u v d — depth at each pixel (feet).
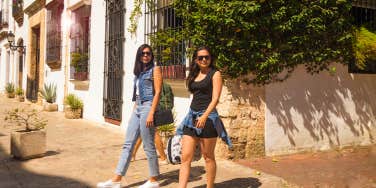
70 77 46.06
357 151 25.11
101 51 37.55
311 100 24.48
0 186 16.49
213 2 20.51
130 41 31.99
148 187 15.90
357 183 17.98
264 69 21.76
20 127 33.53
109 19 35.86
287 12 21.34
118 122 33.86
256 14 20.67
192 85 14.43
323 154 24.07
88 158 22.12
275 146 23.11
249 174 18.98
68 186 16.66
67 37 47.09
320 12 22.26
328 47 23.58
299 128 23.95
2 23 81.87
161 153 21.21
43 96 51.42
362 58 24.56
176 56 25.40
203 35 20.97
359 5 26.81
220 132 14.32
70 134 31.04
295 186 17.25
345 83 26.09
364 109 26.99
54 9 50.98
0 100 67.67
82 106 41.96
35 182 17.19
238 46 20.84
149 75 15.94
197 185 16.94
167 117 16.02
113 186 16.12
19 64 72.43
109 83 35.70
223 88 21.79
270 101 22.94
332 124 25.38
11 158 21.74
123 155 16.25
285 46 21.85
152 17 28.66
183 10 22.09
